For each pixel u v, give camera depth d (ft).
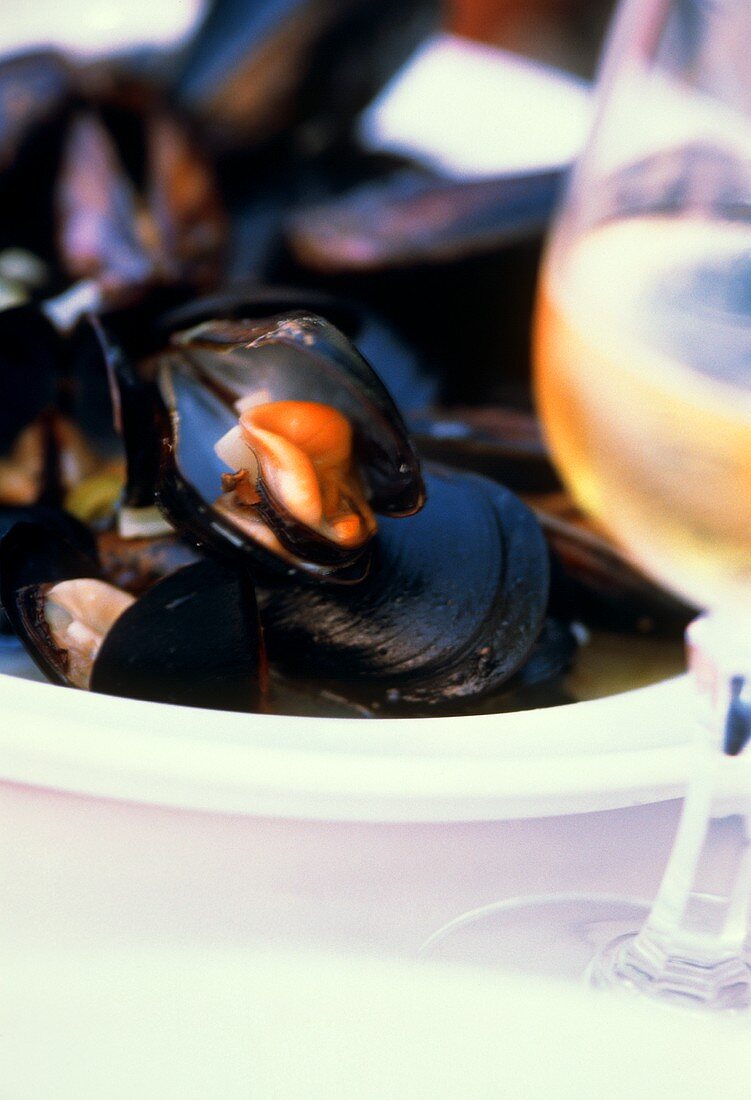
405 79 2.31
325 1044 0.93
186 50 2.20
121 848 1.07
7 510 1.31
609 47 1.08
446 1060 0.92
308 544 1.19
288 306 1.61
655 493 1.00
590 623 1.32
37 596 1.21
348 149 2.20
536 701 1.23
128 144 2.00
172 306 1.62
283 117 2.14
